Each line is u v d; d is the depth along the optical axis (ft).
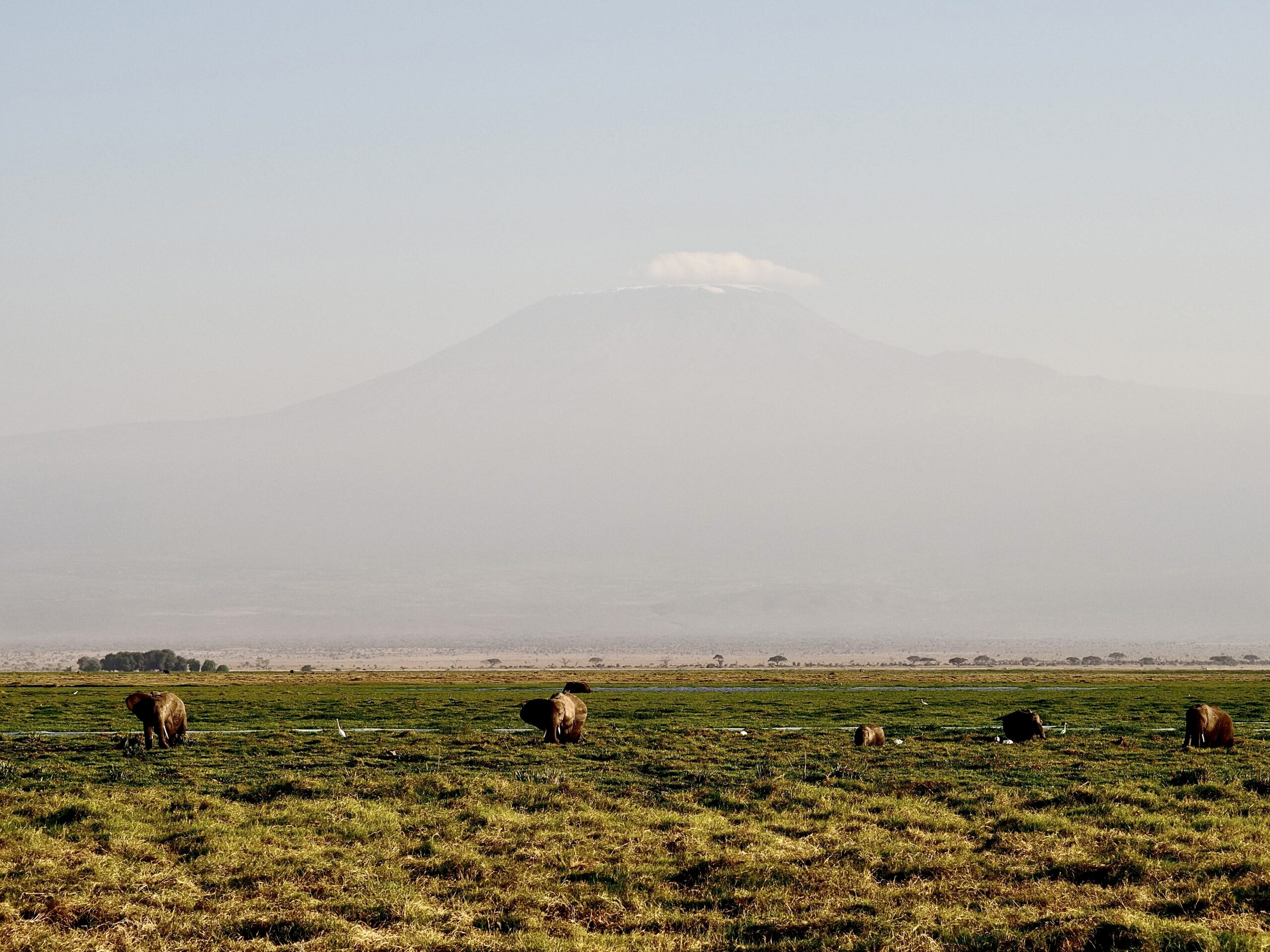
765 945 100.53
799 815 145.59
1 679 631.97
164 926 102.78
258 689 506.07
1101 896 111.14
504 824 138.31
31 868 114.62
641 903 110.73
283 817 139.85
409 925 104.12
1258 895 108.58
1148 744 230.07
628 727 272.10
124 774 177.47
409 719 299.17
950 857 123.85
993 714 324.19
